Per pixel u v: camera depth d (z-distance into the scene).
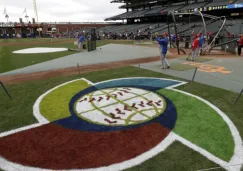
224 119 5.67
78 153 4.35
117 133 5.07
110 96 7.54
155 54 19.25
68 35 65.81
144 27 52.56
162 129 5.20
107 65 13.80
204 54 18.31
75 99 7.34
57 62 15.52
